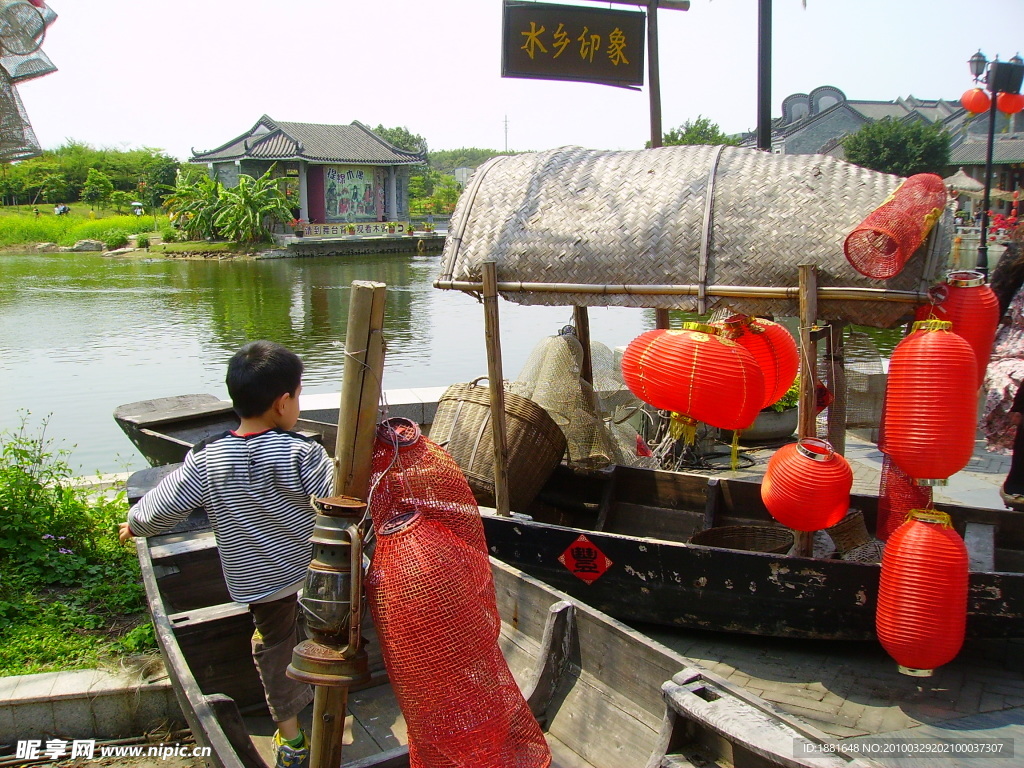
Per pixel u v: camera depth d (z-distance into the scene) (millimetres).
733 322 4793
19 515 5254
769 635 4387
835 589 4160
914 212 3738
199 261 44750
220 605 4008
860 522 4668
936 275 3883
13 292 28688
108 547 5461
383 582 2336
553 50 7160
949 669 4273
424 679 2316
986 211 13078
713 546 4867
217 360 16250
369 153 56844
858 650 4508
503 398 4812
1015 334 4906
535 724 2584
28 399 12945
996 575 3898
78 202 71375
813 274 3971
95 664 4090
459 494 2492
